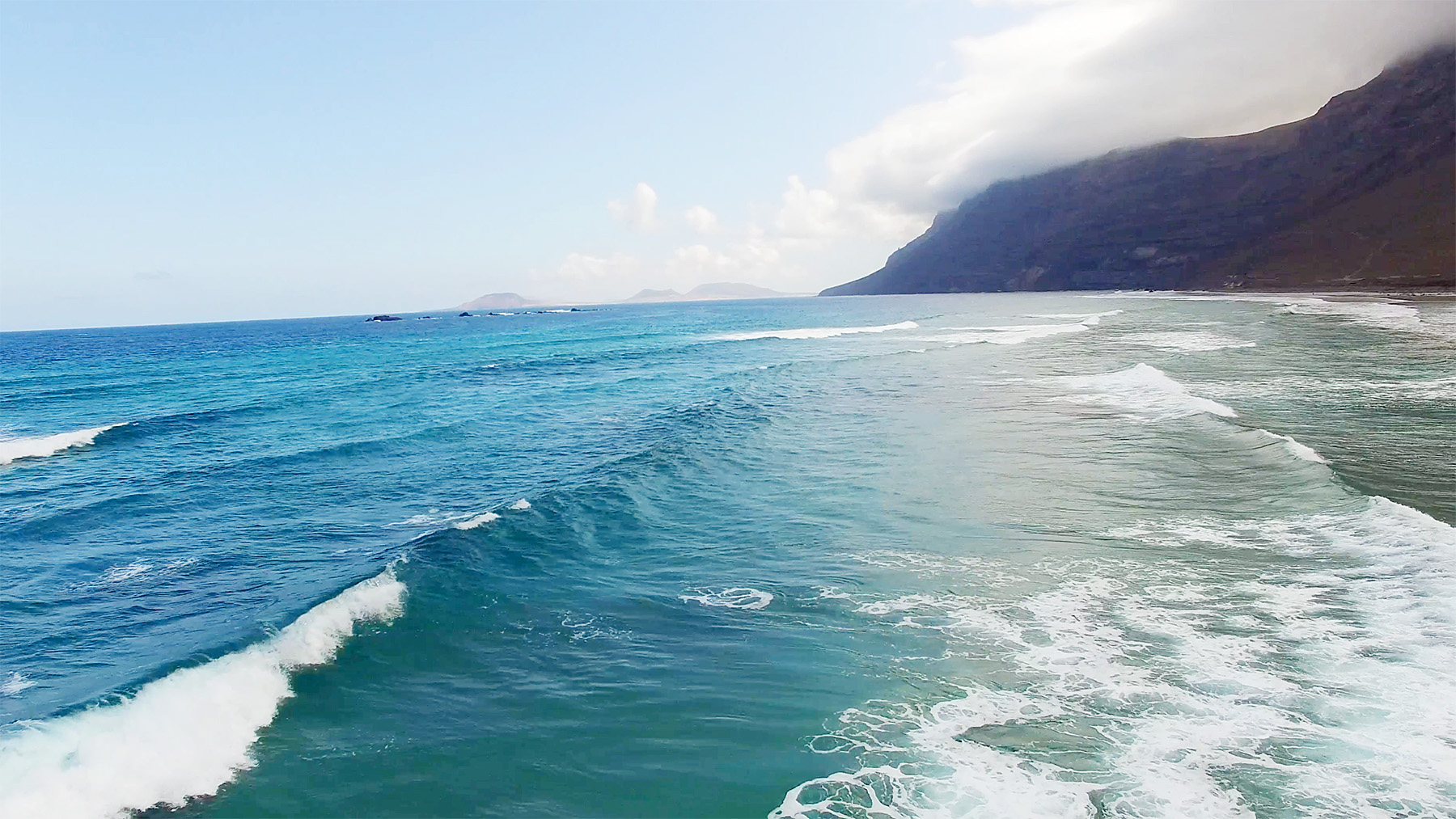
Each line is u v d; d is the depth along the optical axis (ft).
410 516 37.65
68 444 59.93
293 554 32.81
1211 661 19.62
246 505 40.60
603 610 25.08
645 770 16.39
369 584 26.43
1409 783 14.56
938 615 23.48
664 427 58.18
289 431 63.31
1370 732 16.22
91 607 27.78
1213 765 15.43
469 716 18.94
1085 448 44.52
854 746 16.89
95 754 16.96
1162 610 22.79
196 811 15.60
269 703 19.70
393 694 20.08
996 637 21.77
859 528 32.42
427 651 22.44
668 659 21.52
